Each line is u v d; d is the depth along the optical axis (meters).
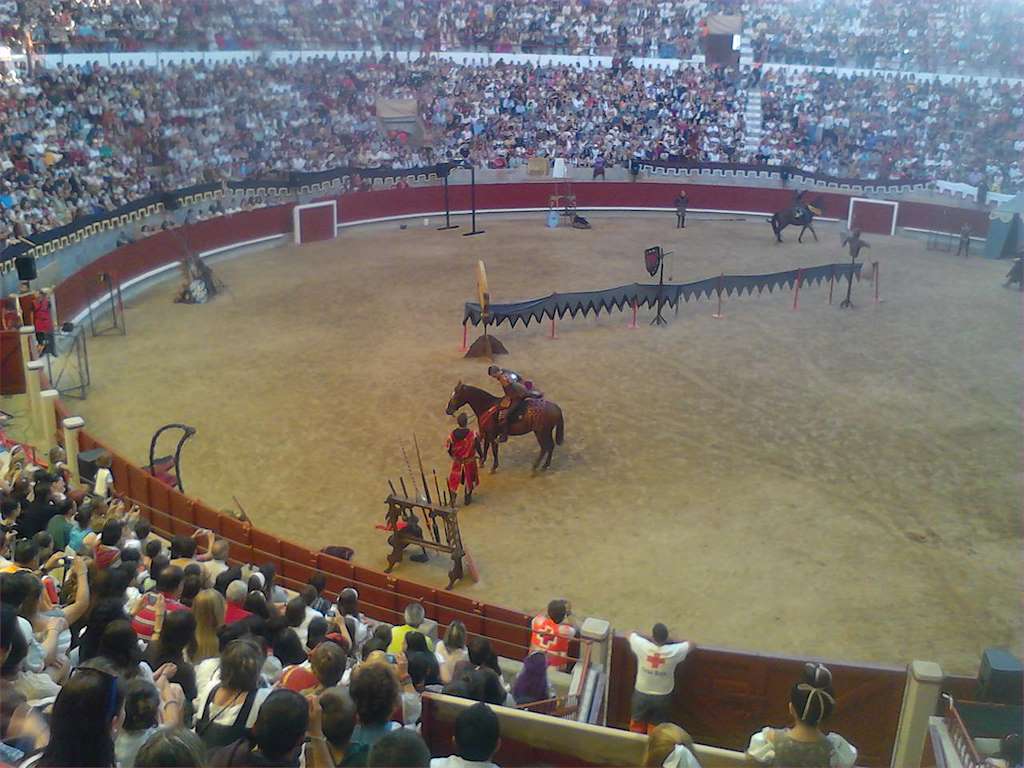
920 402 23.67
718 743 11.71
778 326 29.77
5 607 6.28
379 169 45.31
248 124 42.44
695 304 32.06
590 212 48.53
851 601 15.28
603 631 11.53
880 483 19.39
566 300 28.08
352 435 21.30
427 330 28.84
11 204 29.95
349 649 9.62
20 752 5.50
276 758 5.08
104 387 23.98
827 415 22.78
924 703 10.57
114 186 35.81
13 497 12.16
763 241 42.44
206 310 30.86
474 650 9.32
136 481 16.61
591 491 18.94
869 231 44.62
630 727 11.58
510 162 49.16
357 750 5.48
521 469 20.00
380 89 47.31
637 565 16.23
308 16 44.44
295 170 43.19
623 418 22.45
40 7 35.97
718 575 15.95
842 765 7.04
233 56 42.50
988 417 22.77
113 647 6.27
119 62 38.44
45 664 7.28
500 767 6.91
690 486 19.14
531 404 19.41
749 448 20.94
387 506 18.30
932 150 49.19
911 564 16.41
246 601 9.61
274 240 40.75
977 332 29.38
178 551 11.39
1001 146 48.53
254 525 17.47
